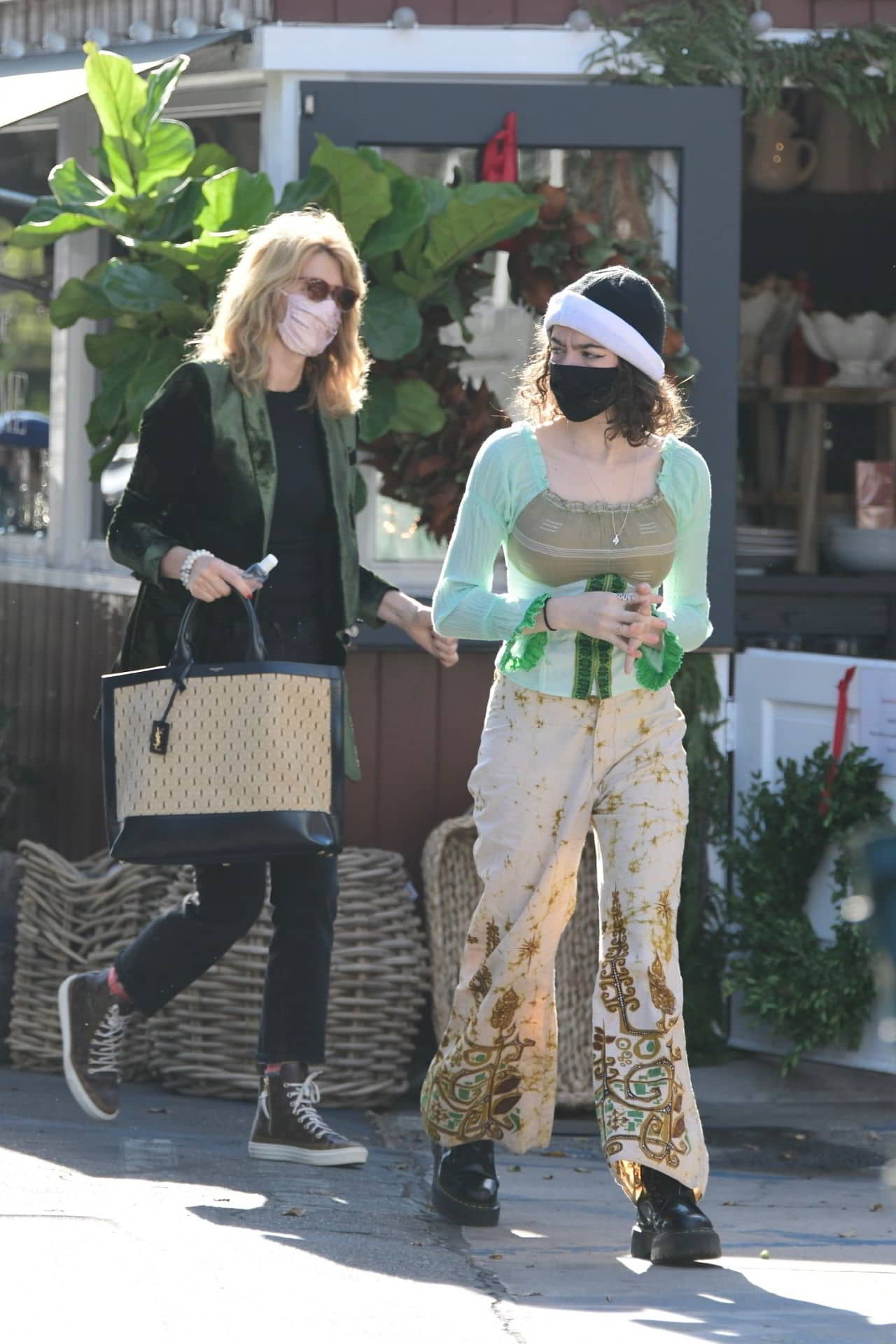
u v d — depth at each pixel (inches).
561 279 788.0
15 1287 386.6
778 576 952.3
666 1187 483.5
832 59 809.5
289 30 788.6
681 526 499.8
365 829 809.5
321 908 581.9
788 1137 721.0
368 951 732.7
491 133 787.4
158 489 554.3
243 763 523.8
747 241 1138.7
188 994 723.4
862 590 951.0
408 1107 749.3
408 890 761.6
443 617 492.1
